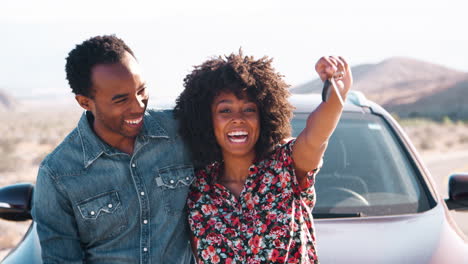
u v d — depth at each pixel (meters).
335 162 3.98
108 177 2.69
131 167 2.72
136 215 2.72
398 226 3.34
